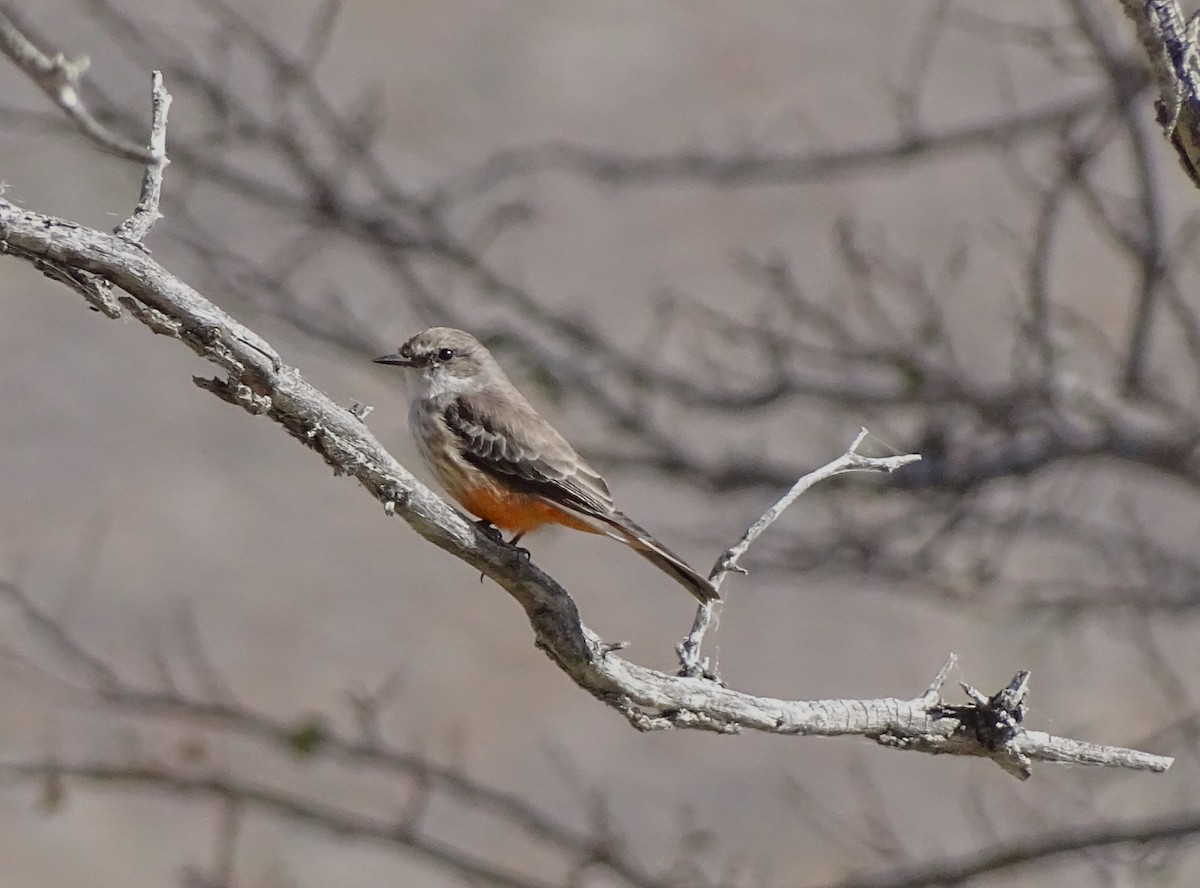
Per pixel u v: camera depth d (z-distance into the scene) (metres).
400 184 12.52
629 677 6.88
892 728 7.04
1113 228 10.67
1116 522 12.63
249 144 11.59
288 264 12.02
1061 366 11.60
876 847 12.03
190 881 11.87
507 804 11.27
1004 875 10.91
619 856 11.26
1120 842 10.16
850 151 13.04
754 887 14.14
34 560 21.45
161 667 12.61
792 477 11.73
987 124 13.53
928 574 11.87
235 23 11.59
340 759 11.43
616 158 12.91
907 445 11.65
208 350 6.16
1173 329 13.70
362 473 6.48
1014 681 7.08
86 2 11.41
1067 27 11.15
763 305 17.55
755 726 7.00
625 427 11.78
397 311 12.42
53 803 11.22
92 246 5.96
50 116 10.55
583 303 16.89
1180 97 6.69
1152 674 12.94
